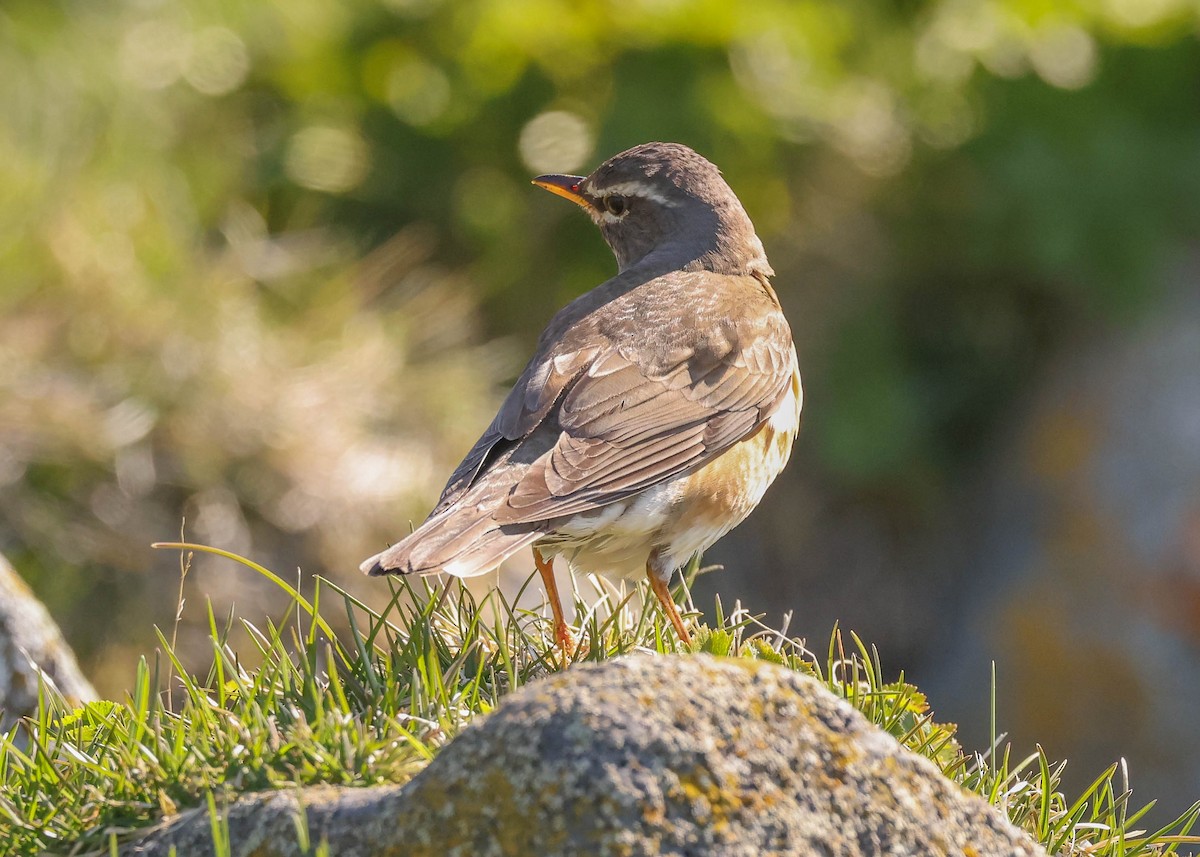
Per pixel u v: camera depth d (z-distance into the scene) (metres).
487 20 15.52
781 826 4.84
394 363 13.25
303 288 13.87
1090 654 13.91
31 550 11.30
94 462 11.70
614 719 4.85
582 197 9.79
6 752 6.04
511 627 7.08
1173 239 14.97
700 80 15.13
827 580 14.77
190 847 5.21
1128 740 13.67
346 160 15.18
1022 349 15.42
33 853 5.47
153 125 14.71
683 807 4.77
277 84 15.59
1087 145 15.09
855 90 15.42
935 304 15.41
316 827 5.01
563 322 8.47
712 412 8.06
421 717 5.88
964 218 15.11
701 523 7.92
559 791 4.75
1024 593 14.37
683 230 9.34
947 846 5.07
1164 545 13.91
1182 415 14.28
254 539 11.86
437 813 4.85
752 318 8.62
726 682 5.04
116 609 11.34
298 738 5.60
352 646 10.88
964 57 15.54
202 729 5.89
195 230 14.12
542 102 15.38
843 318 15.02
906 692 6.63
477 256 15.04
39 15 15.02
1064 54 15.50
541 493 7.12
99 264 12.73
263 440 12.19
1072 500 14.46
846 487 15.00
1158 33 15.55
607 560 7.96
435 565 6.46
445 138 15.38
